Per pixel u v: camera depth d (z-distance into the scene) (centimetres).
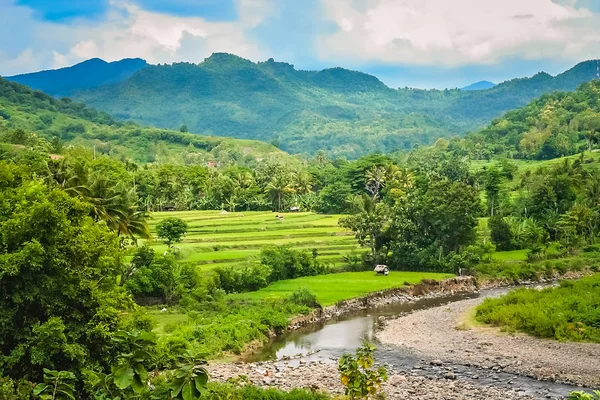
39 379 3472
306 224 14738
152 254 8375
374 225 11631
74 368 3444
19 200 3794
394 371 5356
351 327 7562
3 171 4088
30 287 3472
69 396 1739
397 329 7331
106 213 7369
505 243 13612
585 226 13812
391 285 9788
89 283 3712
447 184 12156
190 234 13025
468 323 7356
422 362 5719
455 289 10306
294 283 9944
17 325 3503
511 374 5191
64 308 3594
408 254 11606
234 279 9081
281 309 7831
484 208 16838
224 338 6284
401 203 12600
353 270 11525
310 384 4816
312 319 8000
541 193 15525
